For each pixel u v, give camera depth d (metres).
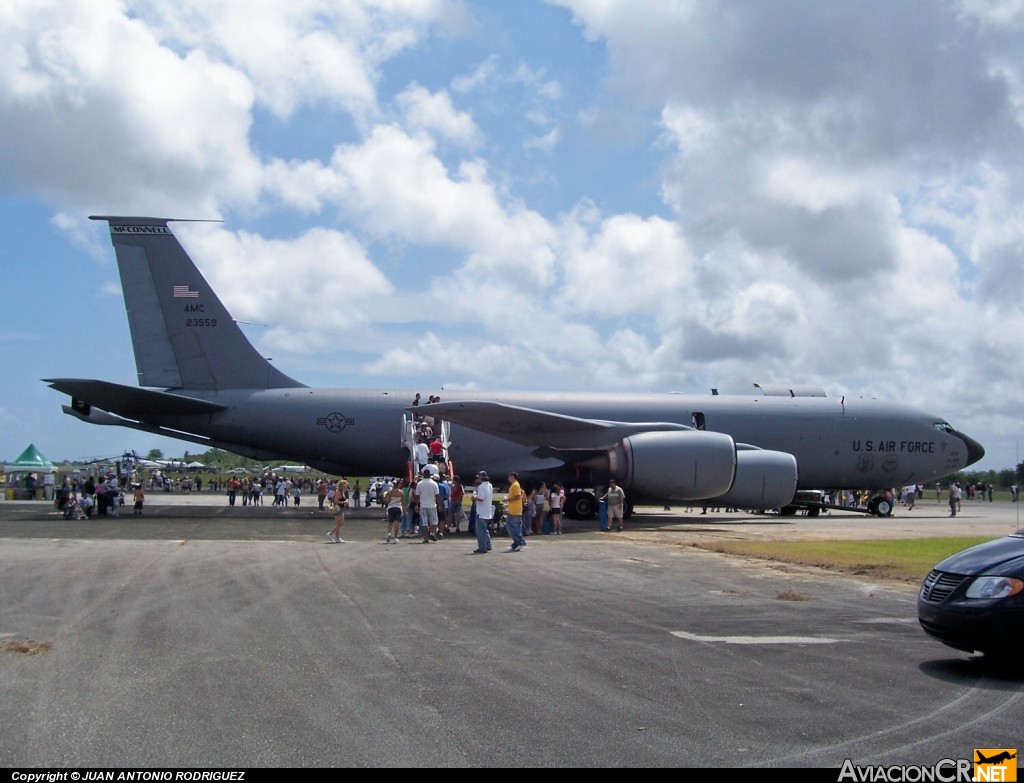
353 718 7.32
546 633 11.07
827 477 38.00
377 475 38.00
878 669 9.37
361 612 12.42
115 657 9.39
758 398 38.09
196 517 35.66
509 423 32.97
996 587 8.96
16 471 62.84
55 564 17.59
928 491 100.31
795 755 6.58
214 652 9.70
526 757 6.45
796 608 13.32
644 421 36.59
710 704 7.89
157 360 35.31
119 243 35.25
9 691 8.00
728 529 30.97
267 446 35.78
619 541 25.34
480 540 21.78
